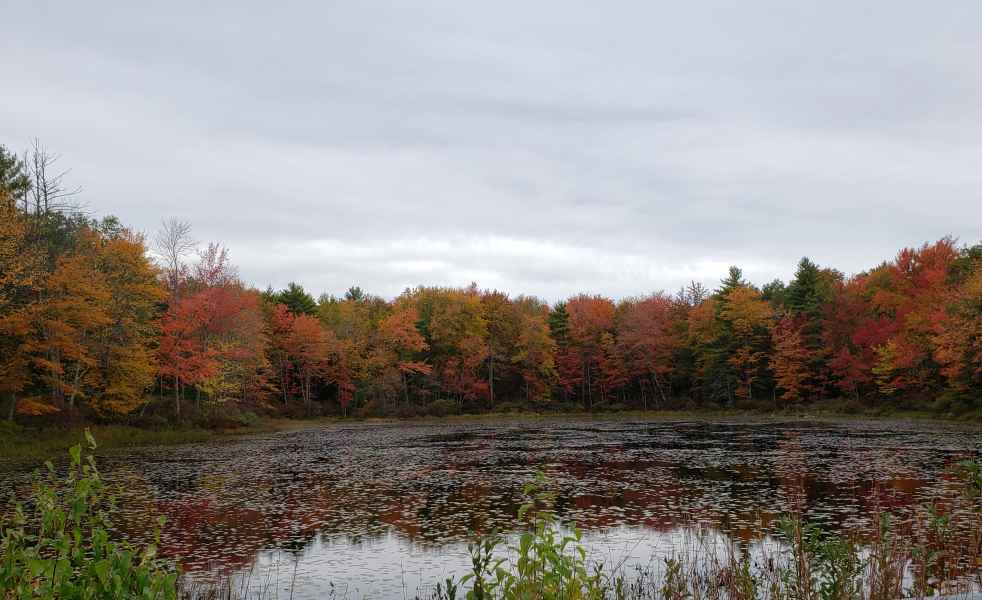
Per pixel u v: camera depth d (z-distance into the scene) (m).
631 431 45.62
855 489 19.25
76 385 38.88
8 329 34.00
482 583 6.07
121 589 4.79
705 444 34.34
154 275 43.22
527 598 5.68
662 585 10.61
